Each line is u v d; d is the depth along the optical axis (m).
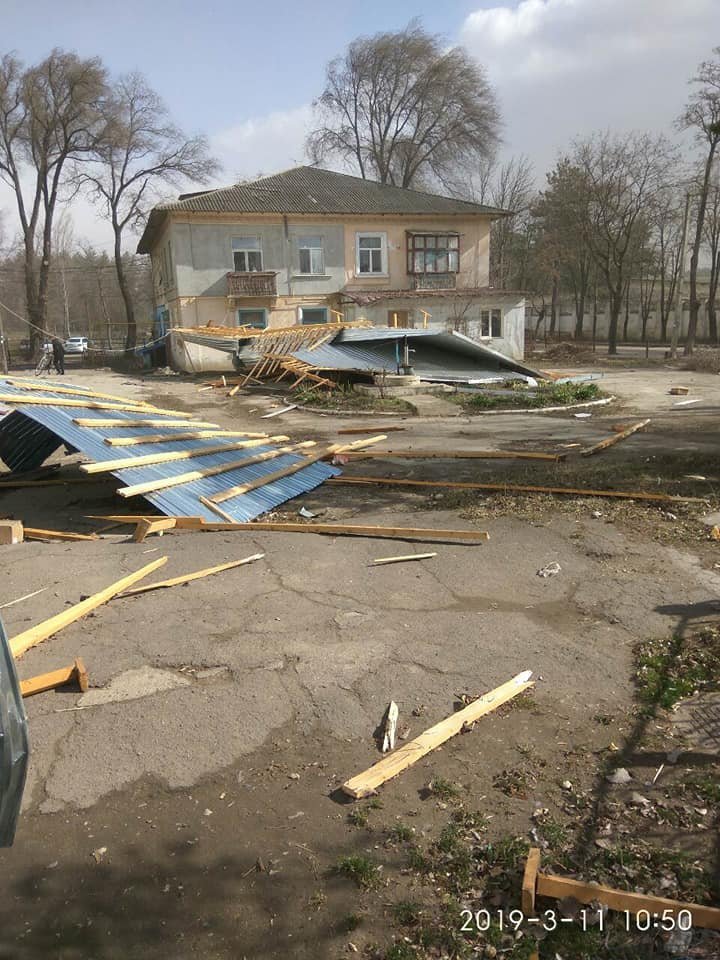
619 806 3.08
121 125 40.16
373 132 48.25
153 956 2.47
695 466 10.00
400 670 4.36
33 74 38.44
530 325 68.06
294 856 2.89
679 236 48.25
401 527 7.45
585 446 12.41
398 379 21.27
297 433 15.28
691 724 3.69
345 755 3.56
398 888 2.71
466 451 11.99
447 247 34.91
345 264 33.62
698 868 2.70
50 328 61.25
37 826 3.11
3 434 10.77
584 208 40.56
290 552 6.70
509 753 3.51
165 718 3.89
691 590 5.45
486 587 5.73
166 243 34.34
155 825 3.09
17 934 2.57
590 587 5.62
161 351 35.81
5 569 6.43
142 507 8.69
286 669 4.41
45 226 42.00
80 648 4.76
